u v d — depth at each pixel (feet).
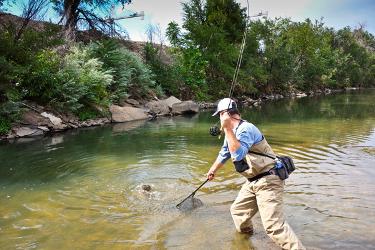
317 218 15.55
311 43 140.46
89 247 13.38
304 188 19.45
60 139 33.94
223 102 12.78
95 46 54.34
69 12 60.54
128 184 20.74
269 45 113.50
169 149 29.60
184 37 81.20
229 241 13.70
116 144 31.60
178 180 21.50
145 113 52.29
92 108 45.42
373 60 230.07
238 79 88.69
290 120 48.62
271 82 113.19
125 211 16.83
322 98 103.86
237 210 13.97
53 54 43.80
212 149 29.60
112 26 68.54
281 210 12.61
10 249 13.26
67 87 41.34
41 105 40.63
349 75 187.01
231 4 95.76
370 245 13.15
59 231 14.74
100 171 23.26
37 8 44.65
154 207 17.29
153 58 69.05
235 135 12.71
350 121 47.21
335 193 18.65
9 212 16.72
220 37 82.79
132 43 78.79
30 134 35.53
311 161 25.13
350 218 15.52
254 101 86.48
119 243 13.67
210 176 14.55
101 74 46.62
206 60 79.66
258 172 12.81
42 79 39.32
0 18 47.14
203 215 16.24
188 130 39.63
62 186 20.40
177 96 69.10
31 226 15.23
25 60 38.24
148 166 24.45
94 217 16.15
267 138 34.19
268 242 13.57
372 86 225.35
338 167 23.54
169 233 14.46
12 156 27.09
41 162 25.40
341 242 13.39
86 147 30.30
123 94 52.39
